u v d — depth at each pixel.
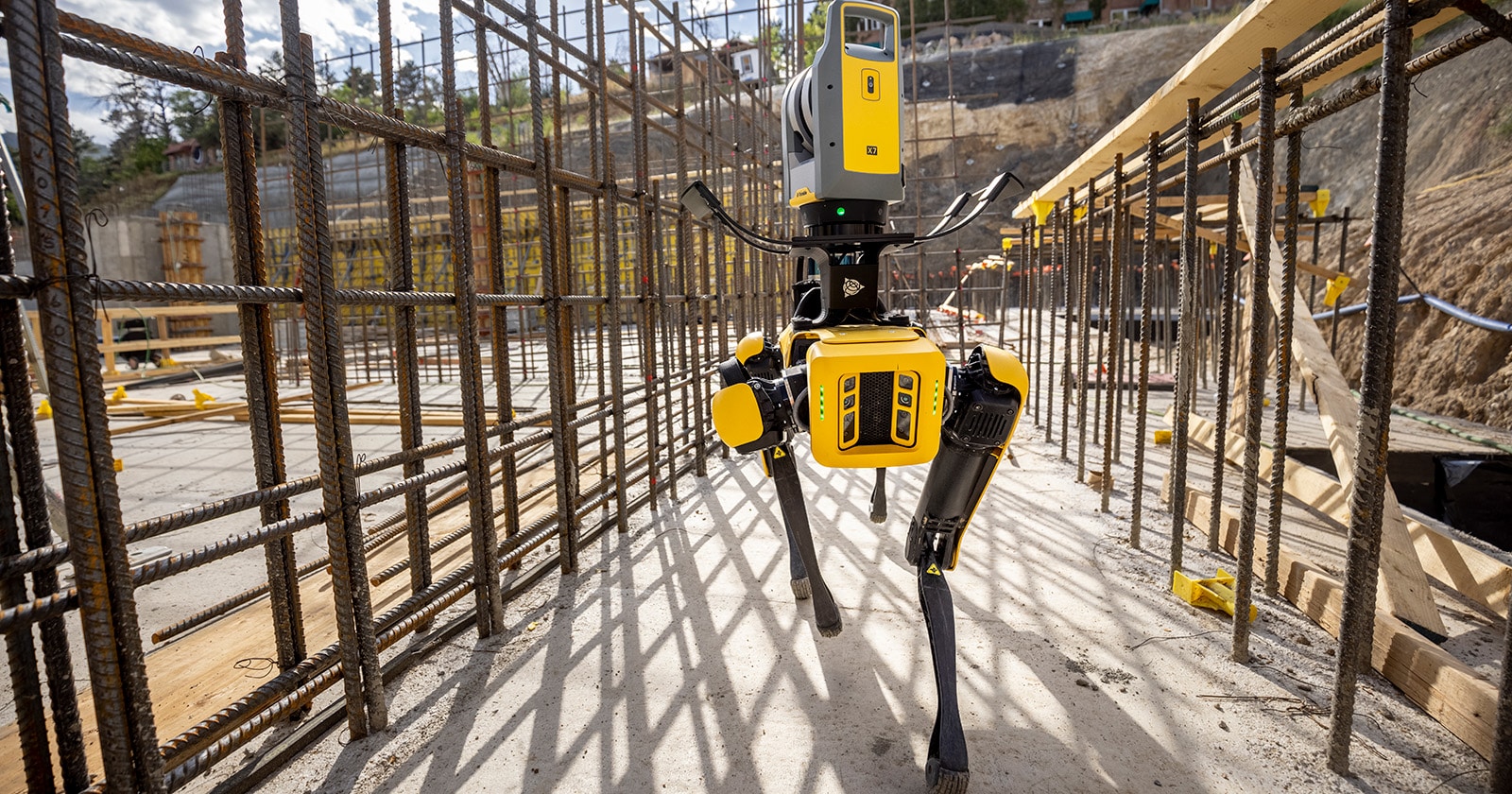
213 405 10.88
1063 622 3.00
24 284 1.42
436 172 19.20
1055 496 4.77
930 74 32.53
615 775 2.13
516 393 11.11
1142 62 30.00
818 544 4.01
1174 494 3.29
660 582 3.56
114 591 1.58
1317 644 2.78
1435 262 9.00
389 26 2.70
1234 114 2.96
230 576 3.96
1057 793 1.99
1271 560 3.18
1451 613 3.02
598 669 2.74
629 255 13.95
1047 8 43.88
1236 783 2.02
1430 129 14.51
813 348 1.80
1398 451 6.07
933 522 2.06
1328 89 20.97
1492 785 1.88
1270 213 2.74
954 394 1.93
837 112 1.84
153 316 16.97
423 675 2.75
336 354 2.20
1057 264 6.39
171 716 2.53
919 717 2.37
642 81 4.73
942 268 26.34
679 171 5.42
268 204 20.86
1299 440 6.25
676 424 8.12
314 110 2.10
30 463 1.51
